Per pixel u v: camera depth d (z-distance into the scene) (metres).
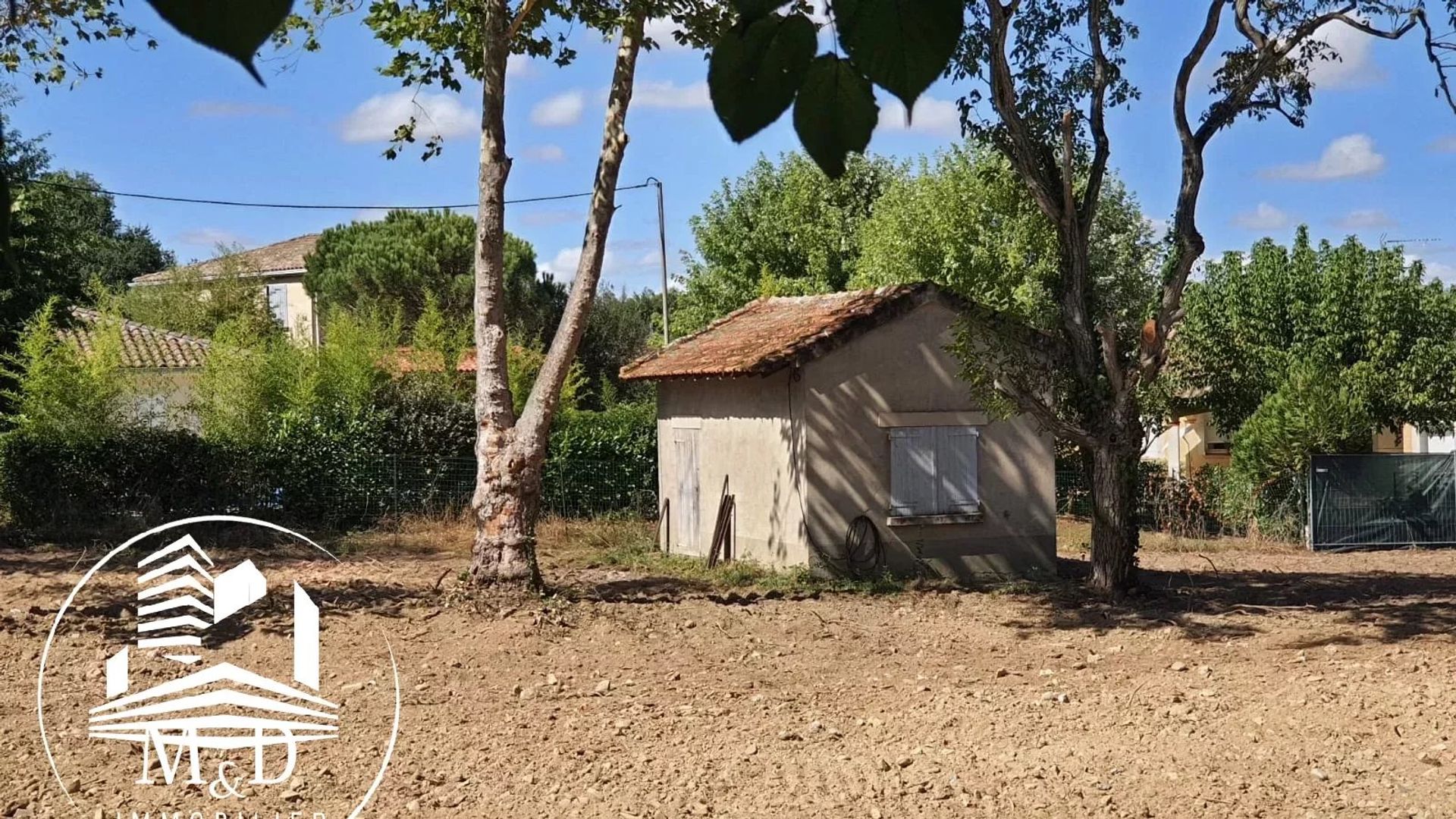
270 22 0.93
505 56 15.02
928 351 18.36
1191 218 15.93
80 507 23.59
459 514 24.89
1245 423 25.73
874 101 1.24
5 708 9.89
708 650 12.95
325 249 44.44
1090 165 17.22
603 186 15.48
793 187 40.19
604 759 8.60
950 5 1.18
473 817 7.32
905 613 15.21
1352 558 22.38
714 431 19.95
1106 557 16.66
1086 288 16.75
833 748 8.90
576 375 31.36
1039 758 8.50
